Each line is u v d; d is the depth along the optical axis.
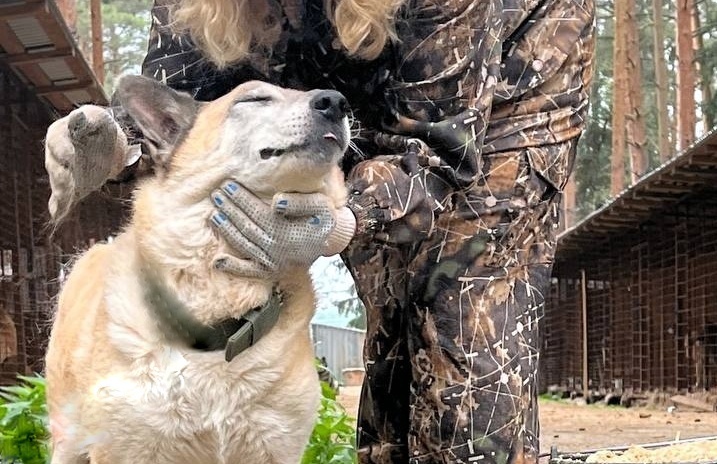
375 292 1.44
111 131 1.09
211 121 1.12
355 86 1.33
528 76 1.32
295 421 1.12
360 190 1.15
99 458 1.08
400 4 1.19
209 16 1.21
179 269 1.09
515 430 1.29
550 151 1.33
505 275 1.31
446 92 1.21
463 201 1.29
